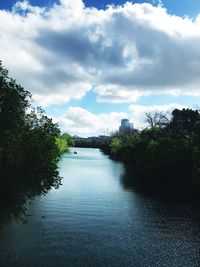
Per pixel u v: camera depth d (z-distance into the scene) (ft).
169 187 267.18
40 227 143.23
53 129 140.36
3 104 121.70
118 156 625.82
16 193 130.41
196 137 291.79
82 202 198.70
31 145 130.62
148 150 347.77
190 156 273.75
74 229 143.23
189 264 110.42
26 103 130.00
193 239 135.33
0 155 127.03
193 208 190.80
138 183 287.89
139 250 121.70
